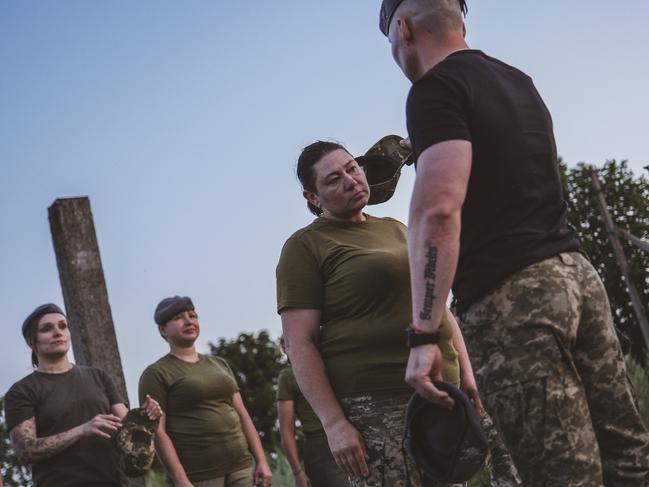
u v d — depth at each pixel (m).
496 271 2.56
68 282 7.63
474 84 2.65
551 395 2.48
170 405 6.07
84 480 5.04
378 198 3.89
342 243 3.51
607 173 14.72
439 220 2.50
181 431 6.03
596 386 2.62
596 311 2.62
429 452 2.78
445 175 2.52
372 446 3.29
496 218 2.60
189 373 6.13
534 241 2.57
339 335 3.40
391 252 3.42
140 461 5.08
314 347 3.44
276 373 24.56
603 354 2.63
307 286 3.48
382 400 3.31
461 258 2.64
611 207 14.61
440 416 2.74
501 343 2.54
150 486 8.21
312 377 3.39
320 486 5.75
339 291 3.42
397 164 3.87
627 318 14.24
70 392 5.27
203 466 6.02
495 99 2.66
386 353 3.34
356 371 3.35
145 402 5.25
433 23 2.84
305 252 3.53
